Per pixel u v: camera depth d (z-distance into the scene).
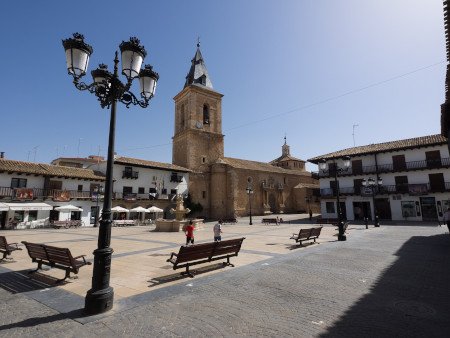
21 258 10.27
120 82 5.66
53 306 5.37
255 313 5.04
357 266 8.77
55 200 30.91
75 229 27.58
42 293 6.18
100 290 5.13
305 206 59.56
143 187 40.34
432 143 30.73
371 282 6.97
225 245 8.65
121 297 5.86
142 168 40.66
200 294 6.09
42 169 30.97
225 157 54.56
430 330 4.29
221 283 6.93
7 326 4.51
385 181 33.72
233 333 4.26
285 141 75.06
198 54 54.00
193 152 48.03
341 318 4.79
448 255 10.46
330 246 13.02
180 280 7.20
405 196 32.38
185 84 53.97
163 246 13.75
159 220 24.55
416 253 10.98
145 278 7.39
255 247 12.84
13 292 6.25
